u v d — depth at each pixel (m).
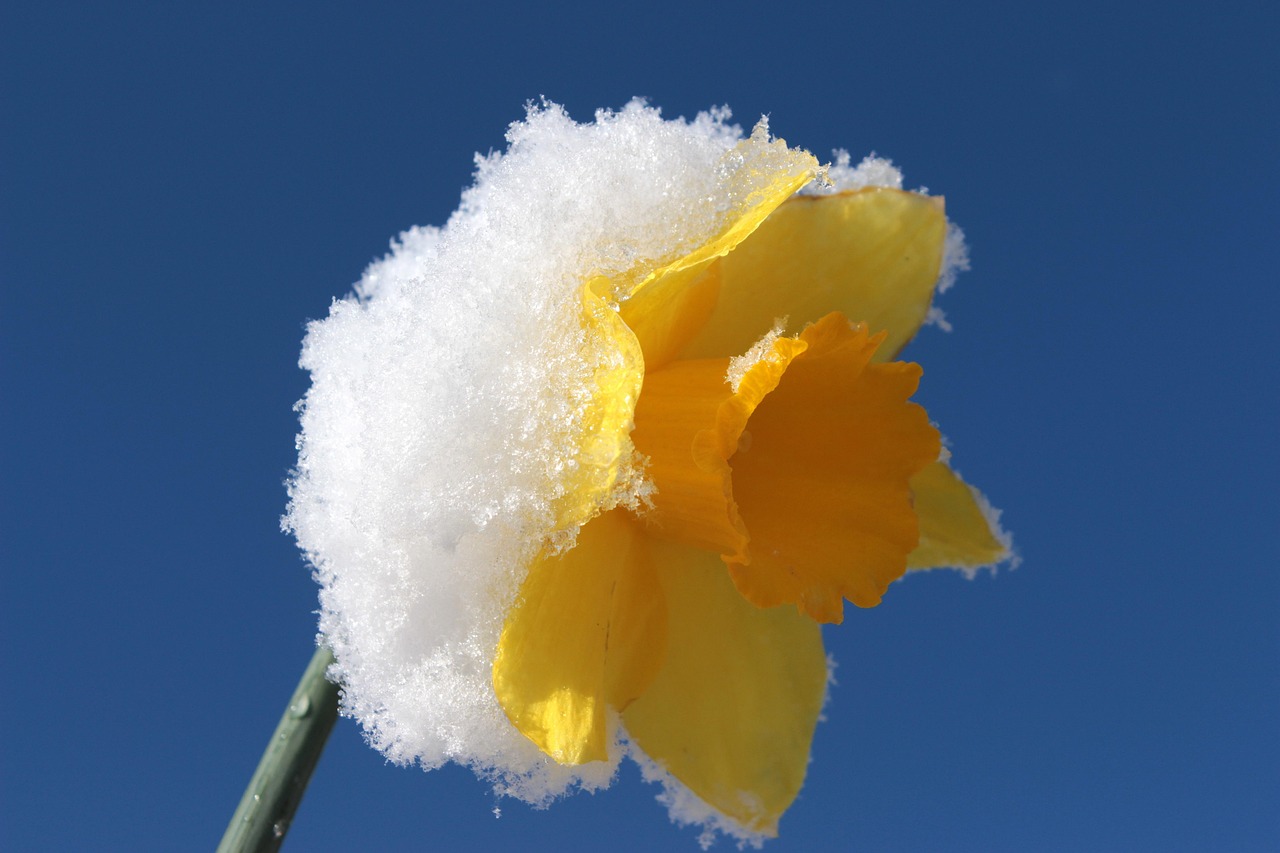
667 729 0.32
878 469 0.32
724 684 0.32
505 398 0.29
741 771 0.32
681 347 0.32
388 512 0.29
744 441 0.32
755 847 0.32
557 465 0.29
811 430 0.32
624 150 0.30
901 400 0.32
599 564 0.31
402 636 0.30
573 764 0.29
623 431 0.29
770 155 0.30
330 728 0.31
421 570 0.30
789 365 0.32
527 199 0.30
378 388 0.29
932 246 0.32
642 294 0.30
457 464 0.29
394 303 0.30
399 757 0.30
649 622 0.32
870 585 0.32
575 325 0.29
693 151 0.30
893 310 0.32
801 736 0.32
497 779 0.30
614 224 0.30
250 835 0.31
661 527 0.31
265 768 0.31
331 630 0.30
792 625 0.33
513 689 0.29
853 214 0.32
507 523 0.29
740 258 0.32
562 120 0.30
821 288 0.32
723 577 0.32
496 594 0.30
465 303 0.29
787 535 0.32
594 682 0.30
